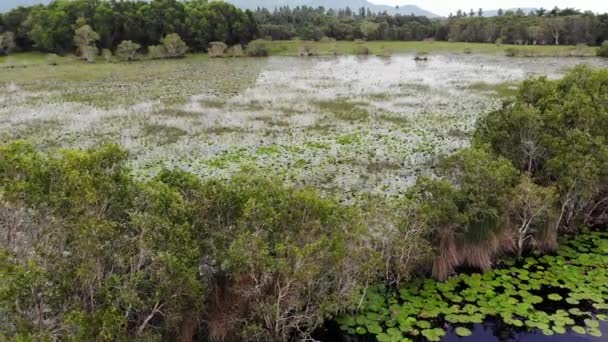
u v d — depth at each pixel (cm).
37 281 677
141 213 790
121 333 730
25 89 4009
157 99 3506
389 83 4419
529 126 1354
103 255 751
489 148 1369
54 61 6306
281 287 880
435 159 2077
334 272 919
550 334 945
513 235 1234
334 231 923
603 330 954
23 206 765
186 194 923
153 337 752
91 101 3419
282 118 2888
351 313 1016
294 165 1995
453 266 1165
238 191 916
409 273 1129
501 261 1214
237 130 2595
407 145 2297
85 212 772
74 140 2356
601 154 1256
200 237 873
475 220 1145
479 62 6272
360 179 1841
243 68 5828
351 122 2780
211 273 909
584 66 1605
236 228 888
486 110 3080
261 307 859
